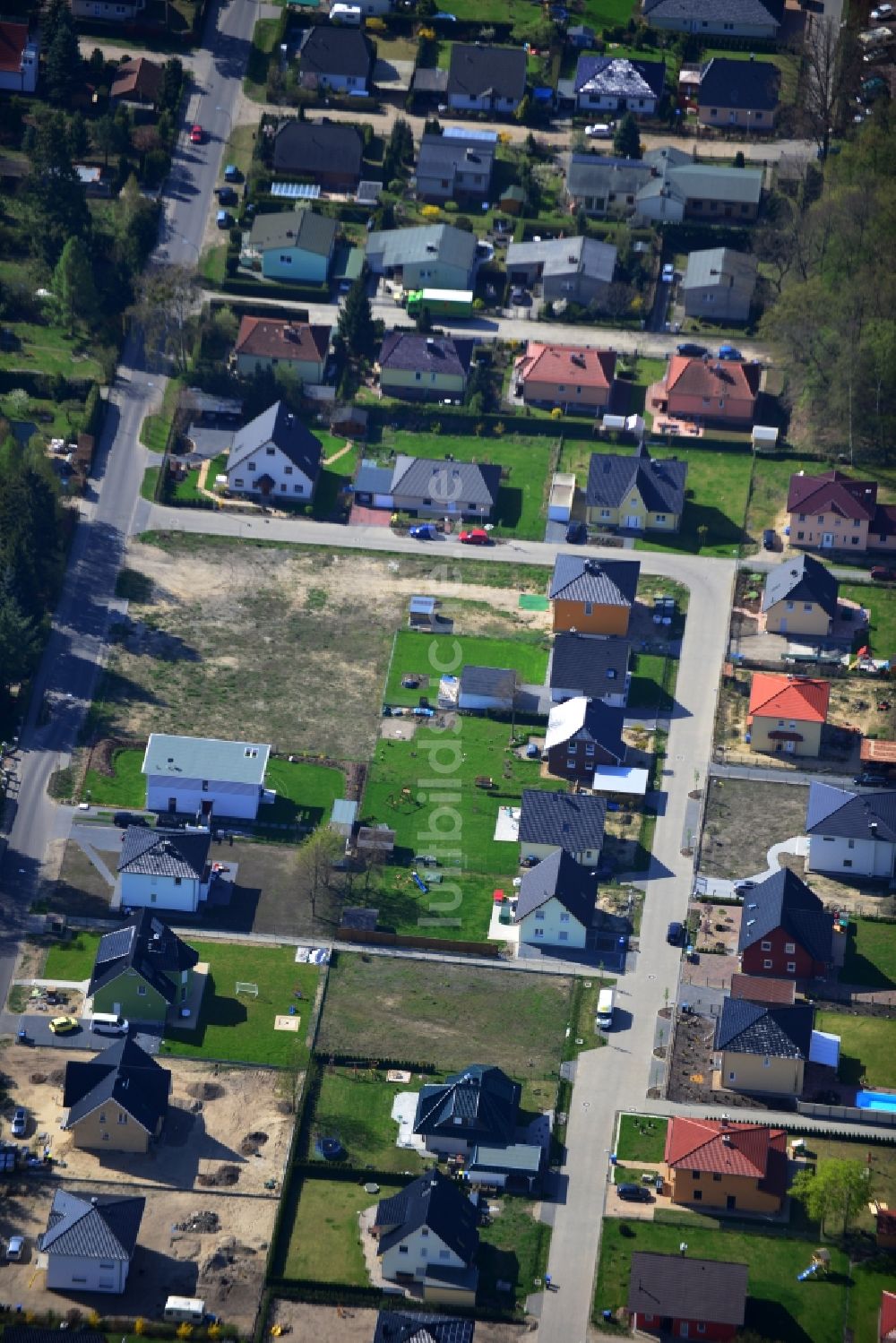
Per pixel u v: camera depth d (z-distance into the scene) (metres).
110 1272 198.00
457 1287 198.50
